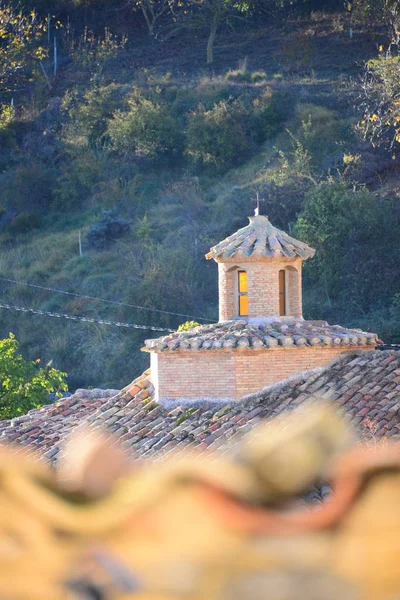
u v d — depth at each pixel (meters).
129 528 4.86
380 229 135.88
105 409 58.34
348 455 4.96
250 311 58.88
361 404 52.09
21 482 4.85
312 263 136.12
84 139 189.75
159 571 4.81
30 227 176.25
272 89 190.00
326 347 56.72
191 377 56.81
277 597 4.80
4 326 151.00
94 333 142.25
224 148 174.88
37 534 4.82
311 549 4.86
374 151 159.25
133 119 184.62
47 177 186.12
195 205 160.88
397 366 55.59
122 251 157.38
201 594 4.82
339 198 137.62
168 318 139.00
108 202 172.62
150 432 54.41
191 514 4.87
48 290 154.25
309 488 5.14
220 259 59.22
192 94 195.38
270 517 4.88
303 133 170.62
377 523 4.86
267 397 55.44
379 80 148.25
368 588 4.81
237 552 4.84
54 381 94.56
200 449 51.38
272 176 157.62
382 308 128.88
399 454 5.14
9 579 4.75
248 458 4.99
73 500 4.91
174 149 182.88
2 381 92.06
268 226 60.06
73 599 4.79
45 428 59.53
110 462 5.10
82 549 4.84
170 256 146.88
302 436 4.98
